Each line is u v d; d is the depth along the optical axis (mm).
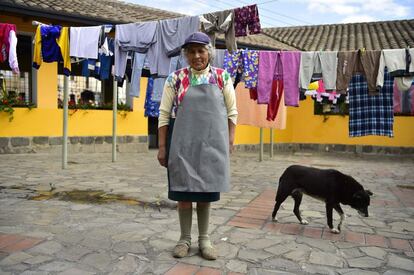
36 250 3135
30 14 8305
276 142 14555
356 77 6750
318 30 16625
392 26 15625
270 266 2965
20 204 4605
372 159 12000
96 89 10961
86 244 3311
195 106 2834
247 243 3459
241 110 8195
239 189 6059
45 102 9625
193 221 4117
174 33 5426
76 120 10133
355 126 6793
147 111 8688
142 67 6762
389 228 4082
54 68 9734
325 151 14477
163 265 2930
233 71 5902
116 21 9383
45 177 6359
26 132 9359
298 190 4043
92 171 7211
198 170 2816
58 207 4520
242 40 11734
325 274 2846
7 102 8953
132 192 5402
